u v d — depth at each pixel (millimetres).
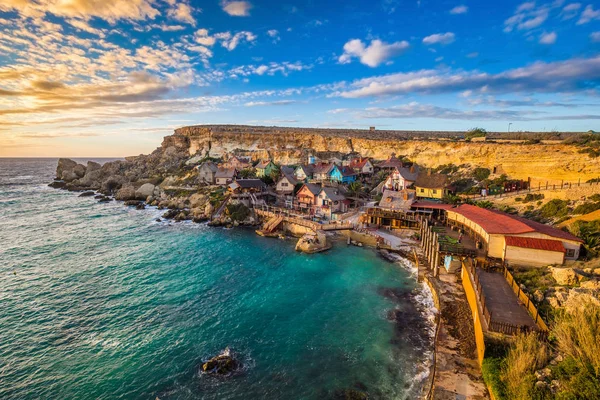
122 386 25453
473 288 32500
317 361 28047
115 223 78250
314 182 95688
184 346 30391
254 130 188625
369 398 23641
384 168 106812
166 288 42750
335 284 43562
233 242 63344
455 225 55938
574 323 20375
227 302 38906
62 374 26828
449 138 124125
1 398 24422
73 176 150125
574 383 17156
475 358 25734
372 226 66312
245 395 24359
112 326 33750
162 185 118250
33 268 49406
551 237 36250
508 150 79125
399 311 36000
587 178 62969
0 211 89500
